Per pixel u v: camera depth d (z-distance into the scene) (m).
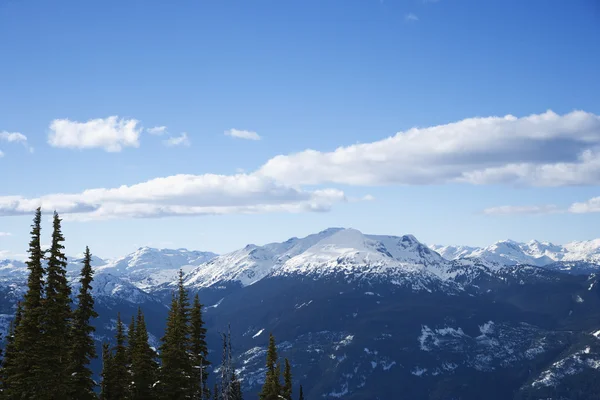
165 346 82.38
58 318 64.62
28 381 62.00
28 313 63.72
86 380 71.62
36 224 65.81
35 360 62.75
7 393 62.22
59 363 64.50
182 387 80.69
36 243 65.25
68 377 65.06
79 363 71.81
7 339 68.12
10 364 65.88
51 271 65.38
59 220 67.06
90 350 73.19
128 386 82.25
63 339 65.06
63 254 66.38
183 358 82.06
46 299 64.38
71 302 66.19
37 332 63.84
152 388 80.62
